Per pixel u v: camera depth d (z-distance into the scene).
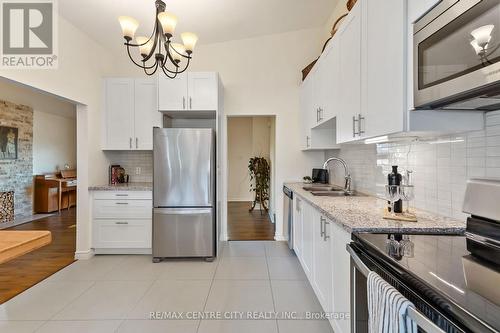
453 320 0.69
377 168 2.55
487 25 0.90
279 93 4.23
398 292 0.87
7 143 5.58
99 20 3.17
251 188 7.79
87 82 3.47
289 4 3.40
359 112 1.93
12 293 2.54
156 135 3.35
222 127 4.22
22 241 1.06
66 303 2.36
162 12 2.20
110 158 4.03
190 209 3.37
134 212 3.54
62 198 6.70
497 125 1.28
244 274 2.96
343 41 2.27
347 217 1.68
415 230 1.39
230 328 2.01
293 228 3.41
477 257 1.02
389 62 1.50
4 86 4.48
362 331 1.24
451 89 1.07
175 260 3.40
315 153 4.27
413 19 1.32
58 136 7.07
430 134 1.56
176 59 2.64
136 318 2.13
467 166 1.45
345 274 1.57
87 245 3.49
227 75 4.22
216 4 3.16
